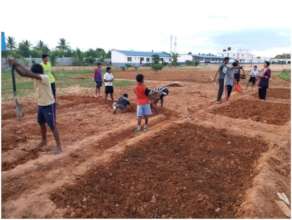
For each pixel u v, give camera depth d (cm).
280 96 1528
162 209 451
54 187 495
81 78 2659
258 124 912
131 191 498
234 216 432
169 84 2056
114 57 7531
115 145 704
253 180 534
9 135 758
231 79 1307
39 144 688
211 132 821
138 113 817
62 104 1212
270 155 662
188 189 505
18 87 1778
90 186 509
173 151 673
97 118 976
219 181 540
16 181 515
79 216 430
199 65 7825
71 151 655
